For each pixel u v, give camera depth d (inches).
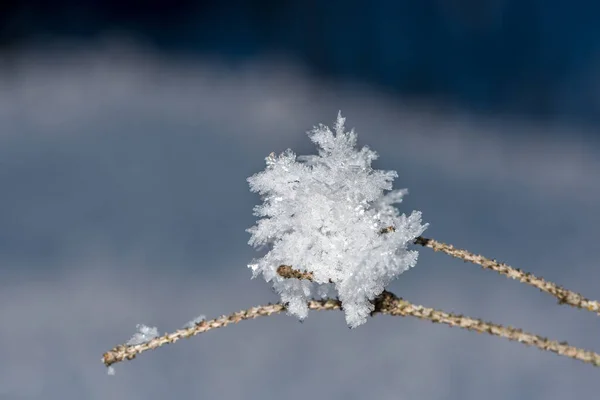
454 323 12.8
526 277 12.9
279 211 13.1
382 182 13.2
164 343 12.9
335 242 13.0
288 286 13.0
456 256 13.0
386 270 13.0
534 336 12.7
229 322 13.0
